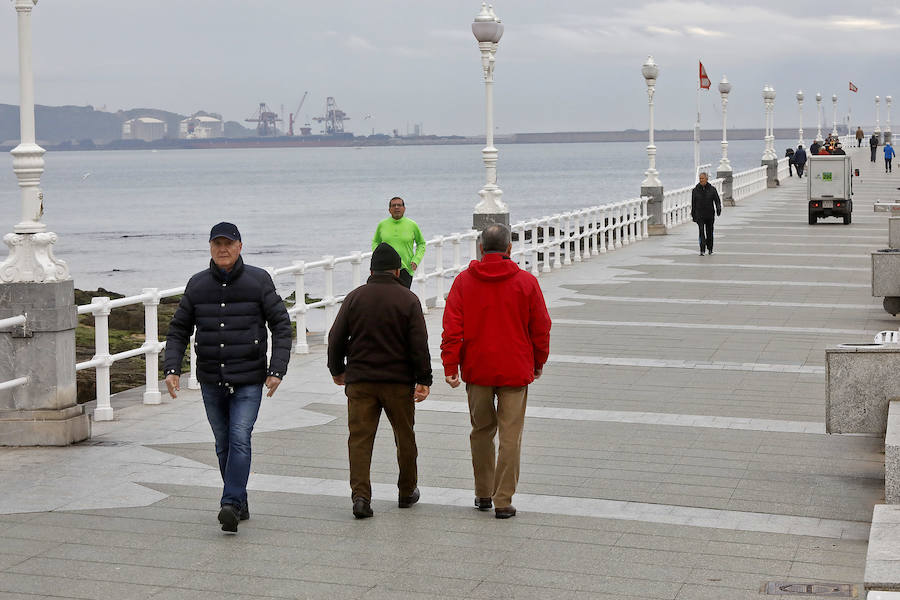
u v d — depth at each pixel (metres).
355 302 12.66
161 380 26.45
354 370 12.63
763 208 66.94
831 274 36.31
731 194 69.56
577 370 21.41
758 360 22.28
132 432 16.84
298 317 24.02
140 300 18.70
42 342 15.80
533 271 37.59
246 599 10.13
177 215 160.88
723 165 69.56
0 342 15.80
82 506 13.06
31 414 15.86
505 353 12.44
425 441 16.14
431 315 29.80
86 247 113.44
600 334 25.64
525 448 15.69
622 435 16.41
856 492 13.45
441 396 19.23
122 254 106.25
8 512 12.81
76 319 16.25
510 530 12.11
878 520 10.39
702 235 42.72
